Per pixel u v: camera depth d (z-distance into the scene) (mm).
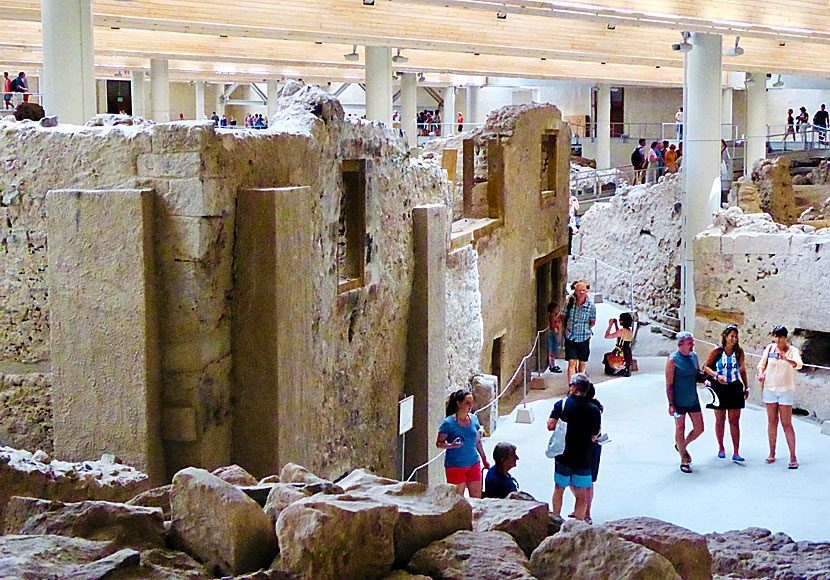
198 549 3000
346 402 7520
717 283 13133
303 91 7246
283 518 2855
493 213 13180
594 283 20844
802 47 24547
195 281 5703
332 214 7262
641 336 18031
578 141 38656
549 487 9570
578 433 7812
